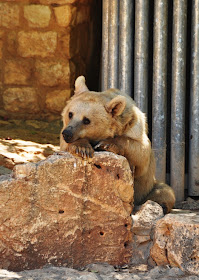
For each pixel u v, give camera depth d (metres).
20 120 14.38
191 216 7.12
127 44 11.16
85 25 14.87
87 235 7.24
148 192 9.16
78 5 14.19
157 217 7.51
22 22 14.22
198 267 6.61
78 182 7.13
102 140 7.94
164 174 10.91
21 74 14.41
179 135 10.77
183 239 6.77
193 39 10.66
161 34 10.76
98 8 15.73
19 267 7.02
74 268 7.19
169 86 11.35
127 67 11.20
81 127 7.85
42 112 14.48
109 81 11.48
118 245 7.36
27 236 7.02
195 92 10.70
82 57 14.86
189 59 11.27
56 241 7.12
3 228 6.95
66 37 14.01
